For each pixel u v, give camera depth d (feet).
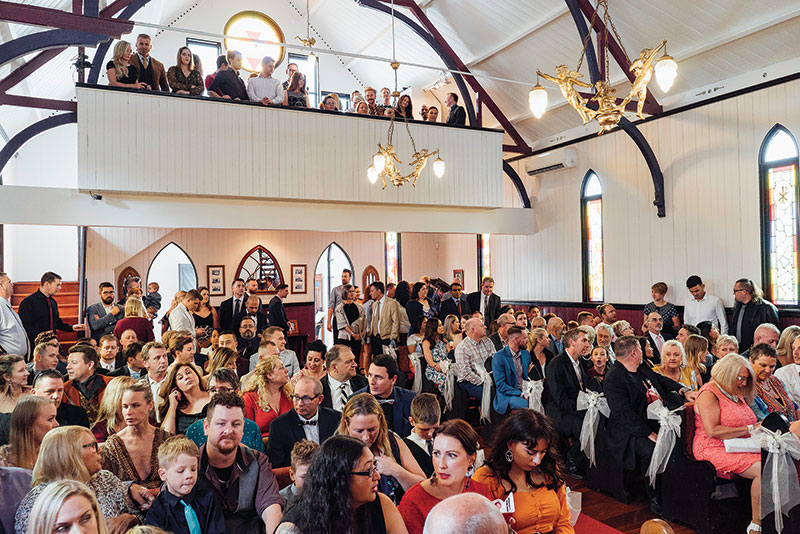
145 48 25.68
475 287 45.24
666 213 29.09
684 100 28.30
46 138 38.83
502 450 8.80
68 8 24.86
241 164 26.30
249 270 43.29
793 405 14.92
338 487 6.04
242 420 8.61
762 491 11.75
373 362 12.38
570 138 35.37
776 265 24.31
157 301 36.06
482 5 31.50
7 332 19.07
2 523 7.63
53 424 9.29
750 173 25.11
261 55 42.09
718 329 25.66
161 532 6.54
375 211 30.63
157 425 12.79
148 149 24.59
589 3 26.11
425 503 7.95
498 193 32.53
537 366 19.54
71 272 40.65
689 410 13.38
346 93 45.70
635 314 30.81
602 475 15.79
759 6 22.90
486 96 36.40
